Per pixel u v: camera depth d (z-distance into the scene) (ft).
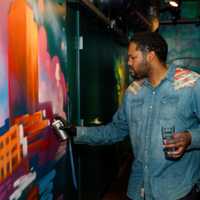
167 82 6.17
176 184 6.11
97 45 13.58
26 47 6.34
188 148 5.86
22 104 6.16
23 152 6.21
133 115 6.49
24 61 6.25
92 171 12.60
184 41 26.73
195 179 6.22
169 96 6.10
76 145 10.29
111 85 16.34
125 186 15.84
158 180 6.18
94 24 13.08
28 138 6.44
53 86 7.96
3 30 5.39
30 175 6.55
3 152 5.39
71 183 9.93
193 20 26.00
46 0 7.47
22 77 6.16
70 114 10.11
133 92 6.54
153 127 6.18
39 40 7.04
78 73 11.00
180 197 6.07
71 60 10.45
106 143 7.20
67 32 9.98
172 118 6.04
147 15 21.33
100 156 13.82
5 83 5.47
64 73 8.91
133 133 6.53
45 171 7.43
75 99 10.85
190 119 6.11
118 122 7.04
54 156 8.09
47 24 7.55
